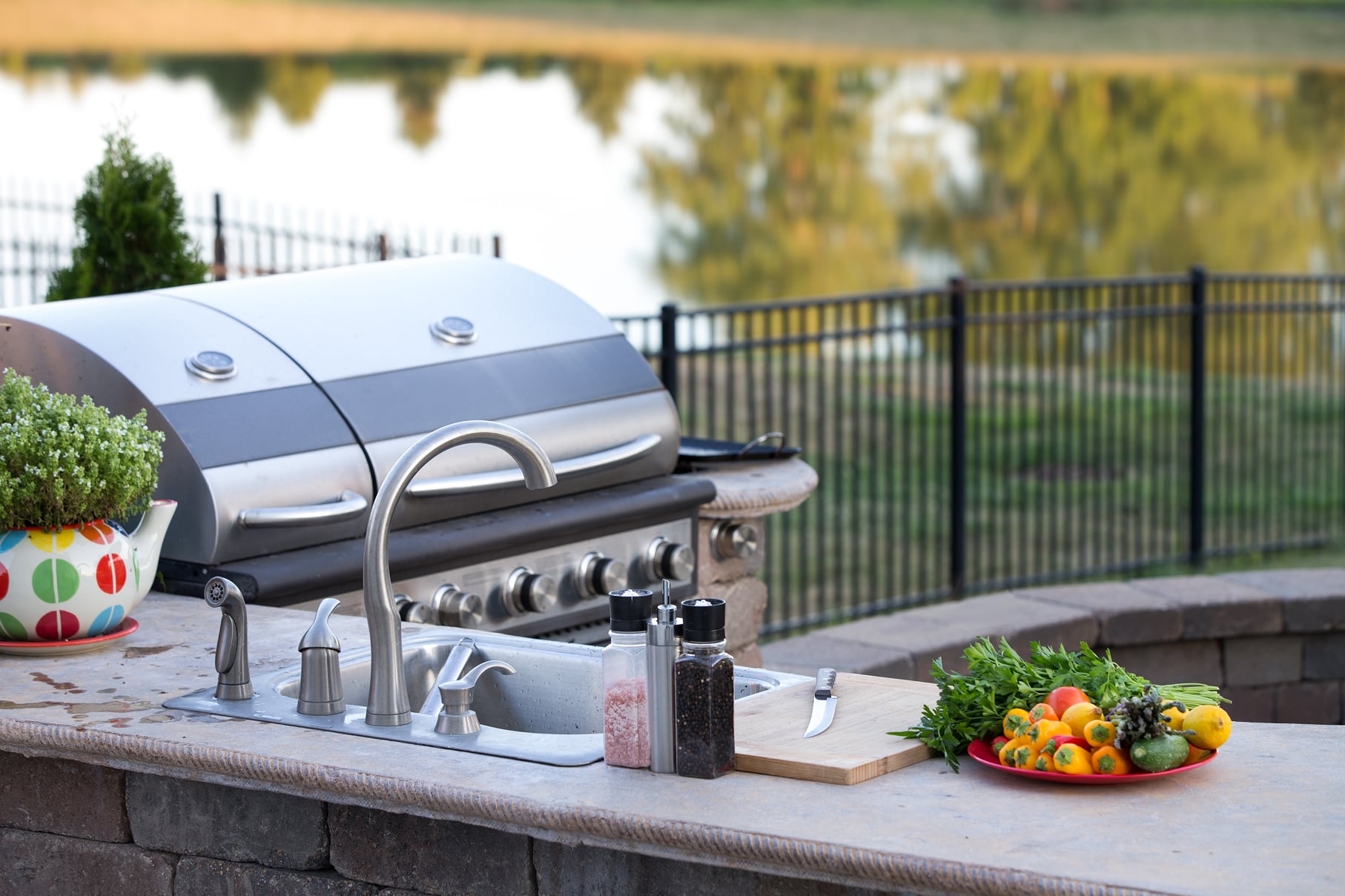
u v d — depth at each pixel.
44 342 3.59
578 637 4.04
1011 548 9.70
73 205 5.07
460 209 39.59
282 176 40.78
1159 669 6.36
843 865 1.89
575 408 4.18
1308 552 8.89
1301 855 1.85
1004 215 38.16
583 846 2.22
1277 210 36.16
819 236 39.38
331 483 3.59
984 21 44.06
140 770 2.46
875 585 7.78
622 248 39.56
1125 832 1.94
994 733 2.25
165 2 41.41
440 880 2.33
